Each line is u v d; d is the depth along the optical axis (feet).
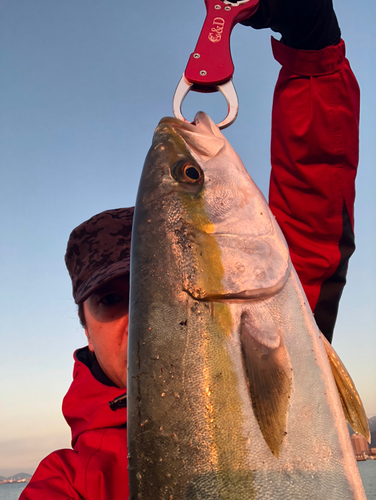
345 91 1.50
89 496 1.23
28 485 1.35
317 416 0.94
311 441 0.91
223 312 0.99
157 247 1.09
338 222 1.52
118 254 1.47
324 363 1.00
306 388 0.96
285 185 1.57
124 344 1.43
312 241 1.55
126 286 1.44
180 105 1.29
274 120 1.61
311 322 1.05
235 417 0.90
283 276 1.06
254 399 0.92
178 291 1.02
